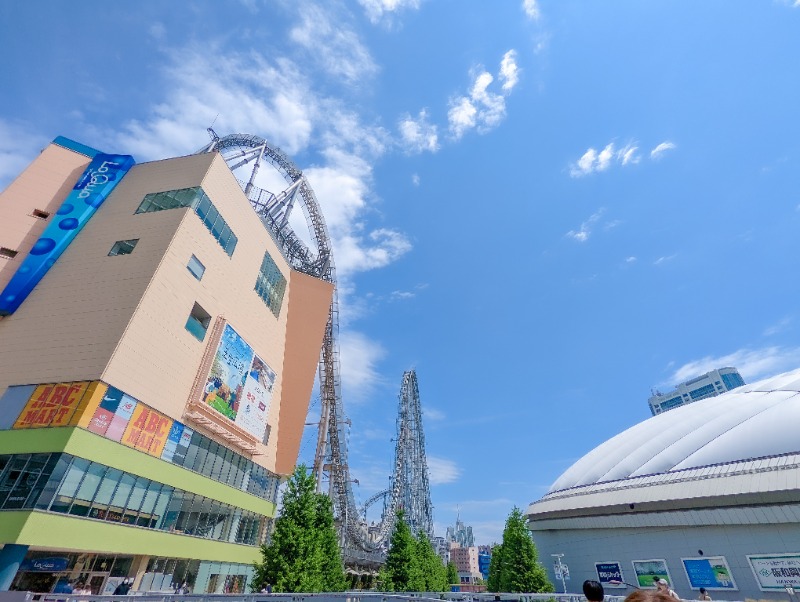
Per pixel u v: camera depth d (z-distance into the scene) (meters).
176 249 36.88
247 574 42.38
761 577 36.03
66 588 26.27
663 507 42.31
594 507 48.53
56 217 39.44
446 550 143.38
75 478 25.89
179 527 33.94
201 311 39.94
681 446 48.12
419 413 112.88
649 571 42.72
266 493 48.19
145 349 32.25
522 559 42.59
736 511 37.72
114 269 35.28
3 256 35.75
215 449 39.88
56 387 28.62
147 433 31.59
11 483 24.95
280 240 64.50
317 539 32.88
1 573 22.47
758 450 40.00
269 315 53.44
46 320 32.72
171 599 17.83
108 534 27.48
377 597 15.94
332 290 63.12
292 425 53.41
